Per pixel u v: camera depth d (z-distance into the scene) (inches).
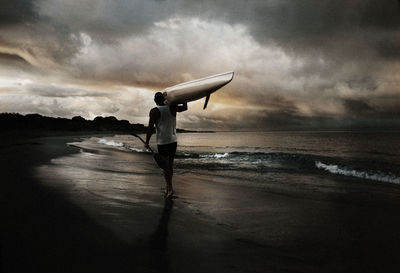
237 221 136.6
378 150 728.3
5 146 547.5
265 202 173.2
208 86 182.1
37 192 174.9
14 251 94.5
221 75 183.0
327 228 128.9
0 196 165.2
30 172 246.7
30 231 112.6
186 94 181.2
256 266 90.8
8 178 218.5
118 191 186.9
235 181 244.5
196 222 132.9
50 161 327.6
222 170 315.9
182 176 266.2
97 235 111.3
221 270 87.2
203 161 419.8
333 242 112.7
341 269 90.1
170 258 94.3
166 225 127.0
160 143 179.3
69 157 382.6
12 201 154.8
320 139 1483.8
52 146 589.0
